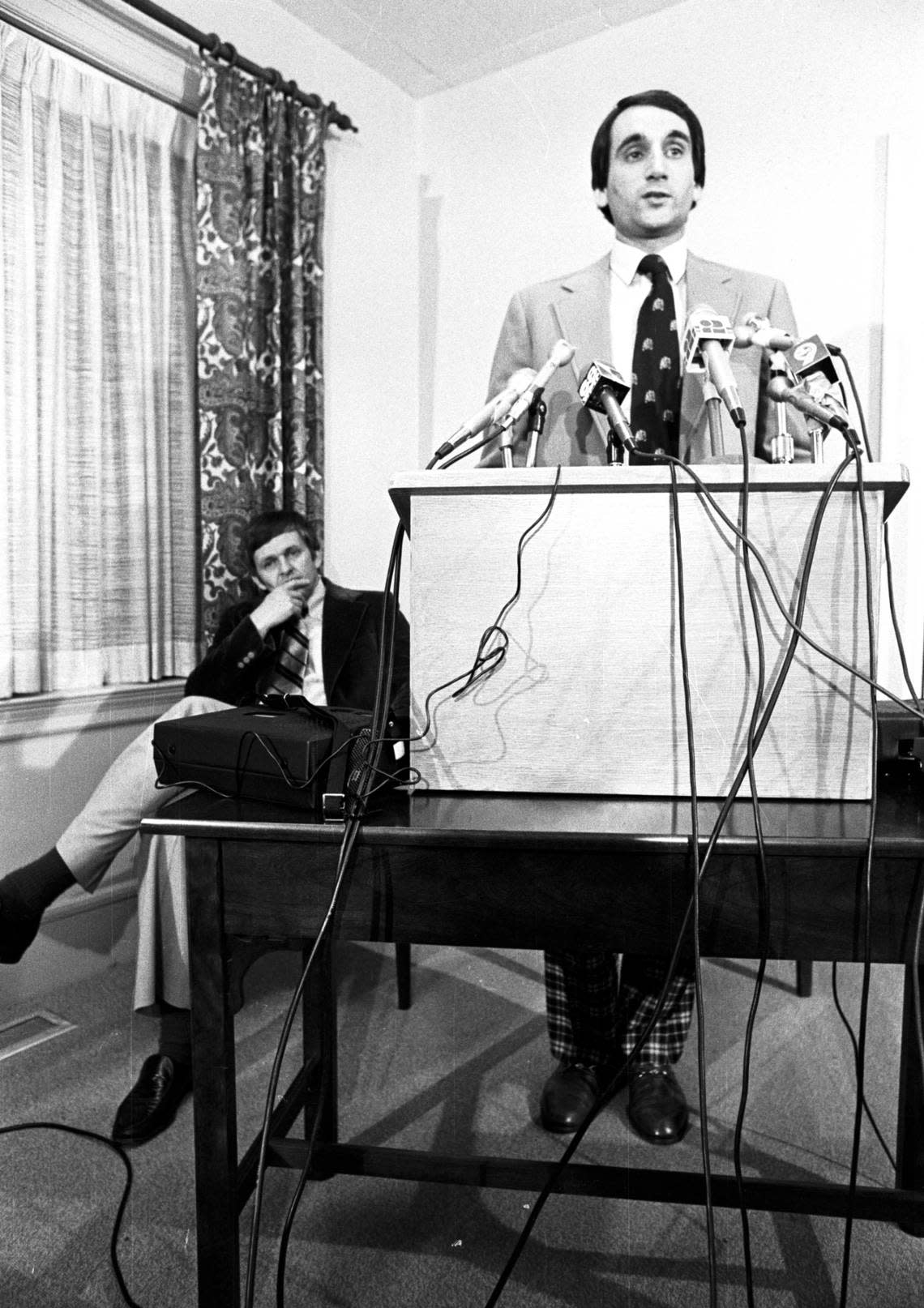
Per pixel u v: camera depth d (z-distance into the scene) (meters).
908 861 0.81
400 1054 1.83
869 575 0.87
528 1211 1.36
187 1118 1.61
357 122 2.95
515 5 2.64
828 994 2.08
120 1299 1.18
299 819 0.89
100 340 2.21
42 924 2.15
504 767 0.95
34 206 2.08
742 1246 1.27
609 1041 1.65
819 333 2.43
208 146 2.36
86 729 2.23
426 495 0.94
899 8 2.30
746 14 2.51
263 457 2.57
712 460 1.05
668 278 2.10
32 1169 1.46
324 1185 1.43
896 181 2.29
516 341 2.24
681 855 0.82
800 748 0.90
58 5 2.07
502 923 0.87
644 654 0.92
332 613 2.11
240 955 0.99
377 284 3.06
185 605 2.48
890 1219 1.11
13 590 2.09
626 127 2.08
